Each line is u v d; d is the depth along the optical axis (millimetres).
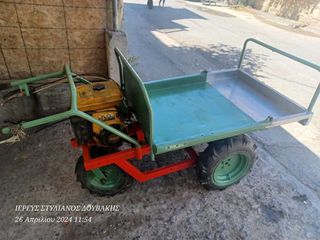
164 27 9672
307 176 3375
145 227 2607
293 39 10016
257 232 2641
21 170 3131
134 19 10273
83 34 3559
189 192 3006
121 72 2910
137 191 2971
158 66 6242
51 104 3887
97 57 3828
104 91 2543
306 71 6770
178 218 2715
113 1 3379
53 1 3199
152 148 2371
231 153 2715
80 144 2578
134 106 2664
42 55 3553
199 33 9406
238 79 3844
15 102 3643
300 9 14008
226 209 2844
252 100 3379
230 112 3111
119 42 3580
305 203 2988
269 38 9781
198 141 2439
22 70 3588
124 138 2432
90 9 3391
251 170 3371
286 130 4273
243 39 9242
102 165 2480
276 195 3057
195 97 3369
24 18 3221
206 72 3627
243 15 14062
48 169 3164
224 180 3016
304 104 5094
